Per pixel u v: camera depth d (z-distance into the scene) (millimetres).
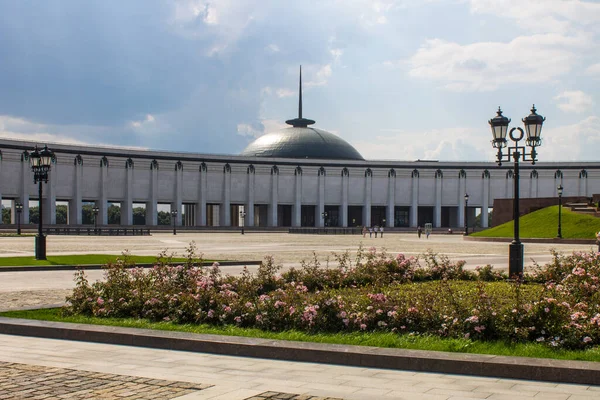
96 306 15156
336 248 50844
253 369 10461
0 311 15836
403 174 137875
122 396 8617
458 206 137875
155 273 17203
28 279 25031
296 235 98062
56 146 111562
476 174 137625
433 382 9578
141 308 15000
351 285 20609
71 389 9008
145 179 122312
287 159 133750
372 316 13242
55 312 15648
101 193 117188
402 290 18547
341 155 154625
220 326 13695
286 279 20297
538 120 22781
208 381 9578
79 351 11945
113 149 118500
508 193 136625
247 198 131375
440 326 12633
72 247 50156
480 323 12258
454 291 17641
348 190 136625
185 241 66688
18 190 108188
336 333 12867
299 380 9688
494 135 23422
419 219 143375
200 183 127312
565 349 11266
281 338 12508
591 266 19641
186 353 11797
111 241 64875
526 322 12055
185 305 14414
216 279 16953
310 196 135250
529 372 9734
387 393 8914
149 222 122875
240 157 130500
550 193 134000
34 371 10195
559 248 50062
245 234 102812
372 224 142875
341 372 10266
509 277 22453
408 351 10797
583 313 11953
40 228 33188
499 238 66875
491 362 9945
